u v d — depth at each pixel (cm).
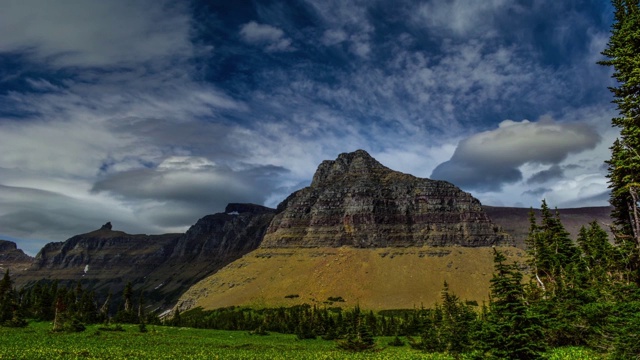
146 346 8606
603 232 7469
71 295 16800
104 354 6962
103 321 15512
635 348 3603
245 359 7231
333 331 14212
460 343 7150
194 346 9306
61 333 10244
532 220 7925
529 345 3681
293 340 13275
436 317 9194
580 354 4500
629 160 4200
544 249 7231
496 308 3825
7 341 8094
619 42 4316
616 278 5600
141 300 19000
